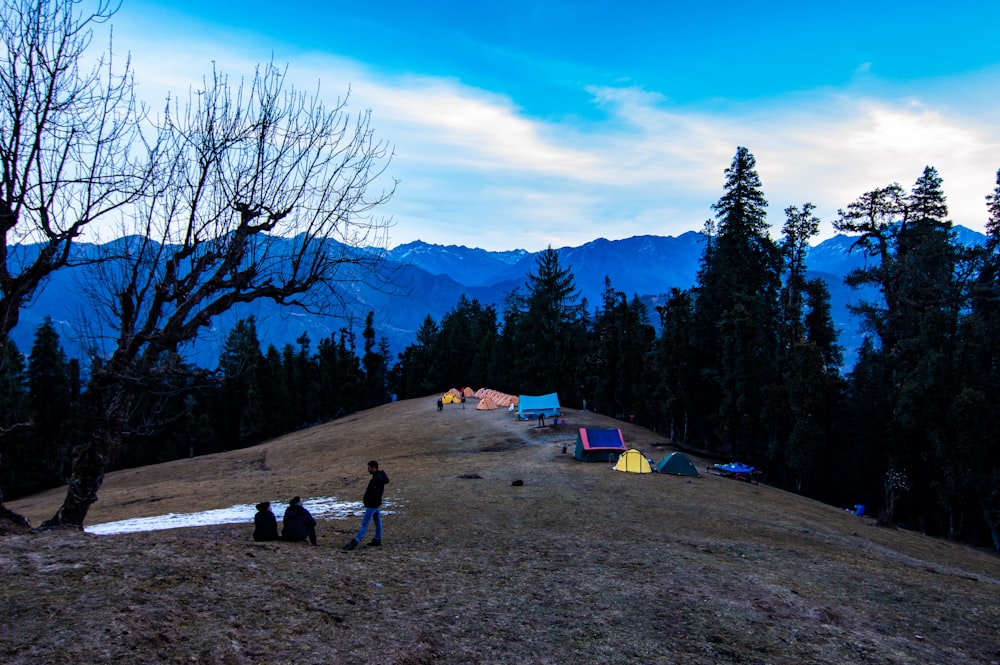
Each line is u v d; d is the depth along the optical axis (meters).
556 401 55.38
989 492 41.97
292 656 7.48
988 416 41.47
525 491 28.64
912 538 30.16
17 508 40.44
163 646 7.09
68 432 65.06
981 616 12.95
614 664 8.52
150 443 80.75
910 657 9.88
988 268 49.91
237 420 88.94
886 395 53.59
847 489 56.47
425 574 12.57
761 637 10.08
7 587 8.20
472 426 56.75
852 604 12.95
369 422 70.44
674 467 36.31
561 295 85.25
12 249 11.64
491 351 99.12
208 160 13.40
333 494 29.62
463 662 8.13
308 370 103.44
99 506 32.44
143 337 13.17
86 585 8.66
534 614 10.41
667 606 11.33
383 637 8.55
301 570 11.29
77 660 6.47
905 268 51.50
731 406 56.59
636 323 77.88
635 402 73.19
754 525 24.09
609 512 24.08
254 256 14.20
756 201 60.78
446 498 26.45
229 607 8.70
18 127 10.84
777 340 60.28
